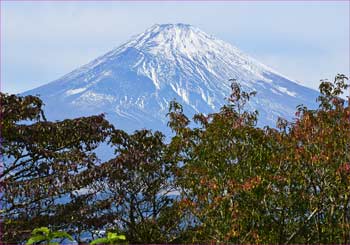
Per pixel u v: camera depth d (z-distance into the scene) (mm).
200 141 29000
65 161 30438
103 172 29875
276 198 25141
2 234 28266
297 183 25219
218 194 25609
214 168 26875
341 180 24641
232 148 26734
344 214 24859
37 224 28812
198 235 26922
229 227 25062
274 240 25031
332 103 27156
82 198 30312
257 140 26500
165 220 30953
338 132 25391
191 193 27797
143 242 30828
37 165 30969
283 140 26141
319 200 24984
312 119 25984
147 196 31453
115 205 30438
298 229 25141
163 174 31391
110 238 11719
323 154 24891
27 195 29016
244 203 25125
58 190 29484
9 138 30797
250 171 26094
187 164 29000
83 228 29609
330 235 25016
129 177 30875
